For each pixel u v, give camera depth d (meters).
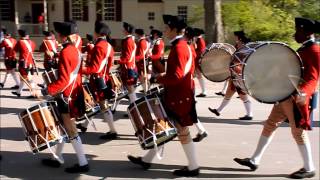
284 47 5.46
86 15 30.27
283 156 6.83
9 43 13.65
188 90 5.70
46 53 13.12
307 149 5.78
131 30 8.89
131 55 8.76
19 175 6.11
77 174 6.12
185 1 29.45
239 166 6.39
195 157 5.97
